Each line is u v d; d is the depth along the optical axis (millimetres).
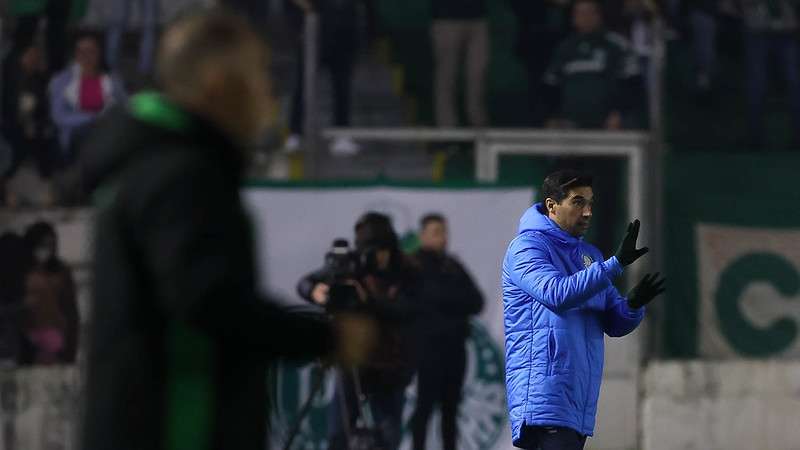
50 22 39219
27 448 36719
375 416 31188
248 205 8180
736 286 38219
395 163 38469
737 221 38469
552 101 39094
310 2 37875
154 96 7906
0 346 37062
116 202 7621
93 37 39188
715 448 37469
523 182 35344
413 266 31906
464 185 35250
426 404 33250
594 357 19547
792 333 38094
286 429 33594
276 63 38688
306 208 35000
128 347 7629
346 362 8047
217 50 7879
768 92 39688
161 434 7656
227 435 7789
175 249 7359
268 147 35594
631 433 37438
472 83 39250
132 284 7617
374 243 31078
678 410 37375
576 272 19656
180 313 7395
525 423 19250
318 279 28500
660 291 19500
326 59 38469
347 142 37656
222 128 7836
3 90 38938
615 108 38688
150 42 39219
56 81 39000
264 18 39000
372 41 39656
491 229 35250
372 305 29328
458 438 34031
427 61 39688
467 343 34500
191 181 7527
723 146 39062
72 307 37250
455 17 39031
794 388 37625
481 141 37938
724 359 37812
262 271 7984
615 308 19703
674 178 38594
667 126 39750
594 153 37969
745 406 37562
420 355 33094
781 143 39438
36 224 37250
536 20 39375
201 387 7719
